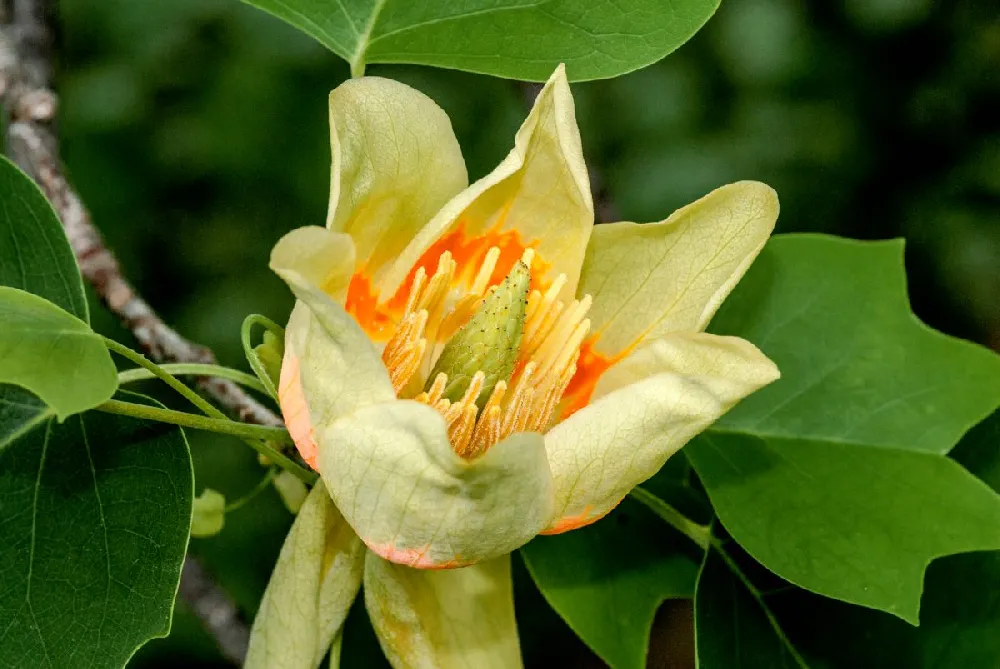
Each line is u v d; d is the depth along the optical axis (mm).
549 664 541
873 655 389
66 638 357
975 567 389
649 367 362
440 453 337
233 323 665
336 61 665
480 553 348
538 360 371
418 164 360
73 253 372
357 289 366
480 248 372
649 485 412
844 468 391
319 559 363
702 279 368
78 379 342
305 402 347
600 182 436
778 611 390
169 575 359
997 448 403
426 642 370
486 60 386
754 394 399
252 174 676
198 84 668
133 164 672
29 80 423
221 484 601
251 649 363
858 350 402
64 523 361
